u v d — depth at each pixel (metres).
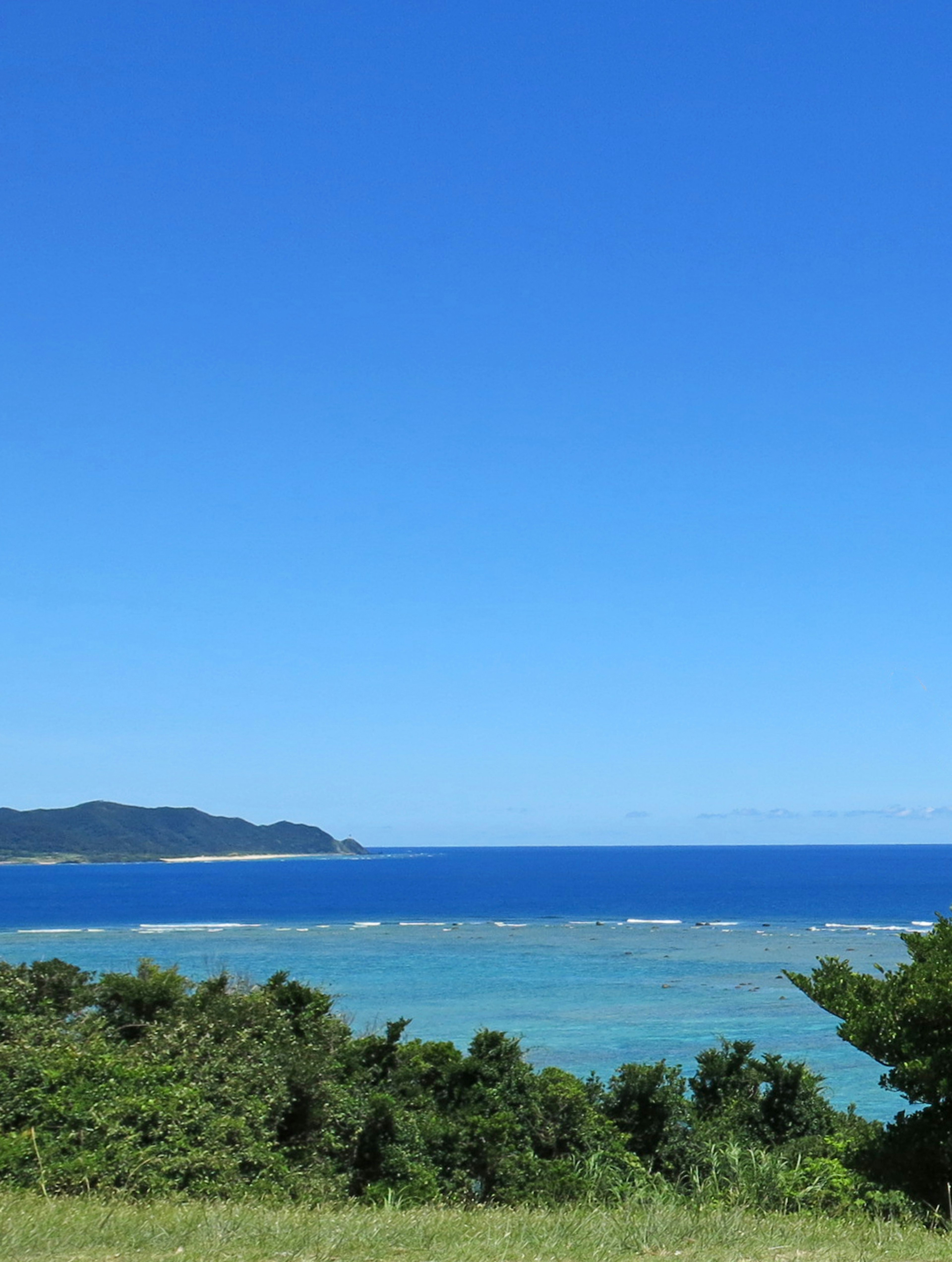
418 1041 24.23
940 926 12.17
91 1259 8.37
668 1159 20.00
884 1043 11.34
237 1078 17.00
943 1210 10.84
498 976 82.31
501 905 169.38
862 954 95.25
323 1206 12.66
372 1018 62.03
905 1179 11.34
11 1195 11.33
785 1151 15.91
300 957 94.44
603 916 145.00
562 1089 20.56
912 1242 9.45
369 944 107.00
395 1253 8.83
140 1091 15.02
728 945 104.88
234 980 30.39
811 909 155.25
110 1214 10.17
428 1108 20.88
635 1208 11.78
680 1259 8.80
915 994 10.86
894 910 153.00
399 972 84.50
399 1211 12.21
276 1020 20.14
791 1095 21.00
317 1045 20.86
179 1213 10.62
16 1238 8.89
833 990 12.13
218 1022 18.94
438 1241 9.35
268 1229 9.68
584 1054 52.38
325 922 135.25
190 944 105.94
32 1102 14.22
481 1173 18.50
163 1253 8.62
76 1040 17.78
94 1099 14.38
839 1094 43.47
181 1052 17.39
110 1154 13.20
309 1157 17.38
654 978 81.00
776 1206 12.44
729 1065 23.09
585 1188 16.38
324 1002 22.55
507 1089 21.09
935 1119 11.12
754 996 71.69
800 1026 60.28
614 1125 20.59
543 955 96.19
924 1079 10.66
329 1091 18.28
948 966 10.94
